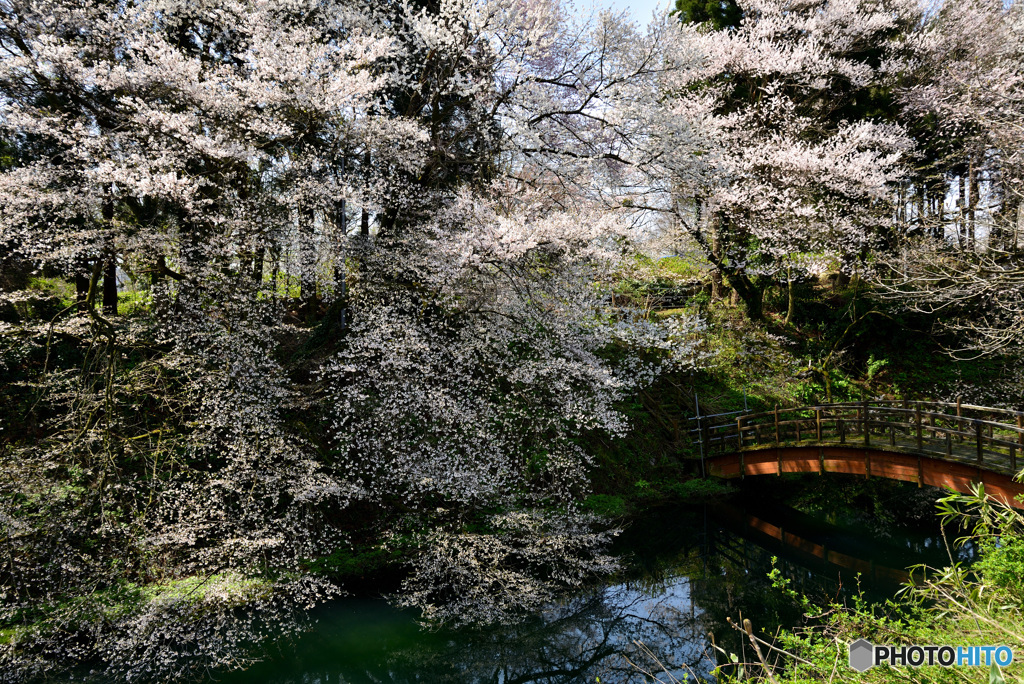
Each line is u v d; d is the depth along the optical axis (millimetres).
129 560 7691
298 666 7000
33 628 6766
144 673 6641
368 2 10938
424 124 10625
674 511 12320
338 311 10508
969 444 10375
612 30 10289
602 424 11039
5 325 8062
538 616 8297
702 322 15445
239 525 8258
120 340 8367
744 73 16156
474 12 9852
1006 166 13641
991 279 10617
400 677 7195
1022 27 16031
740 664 4211
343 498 9180
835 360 16203
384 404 9039
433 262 9734
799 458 11930
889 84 16766
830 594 8977
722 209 14156
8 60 8602
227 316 9250
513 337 10500
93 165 8938
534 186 10828
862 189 14312
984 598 4117
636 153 10898
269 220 9594
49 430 8531
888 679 3486
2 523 7090
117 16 9312
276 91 9086
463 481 9344
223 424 8258
